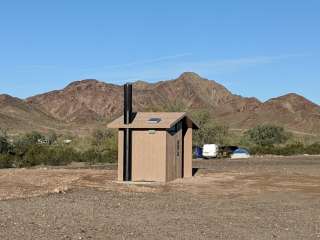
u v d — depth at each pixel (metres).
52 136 87.56
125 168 26.98
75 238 11.62
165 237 12.07
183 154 30.30
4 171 33.38
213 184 26.08
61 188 22.59
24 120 165.62
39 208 16.28
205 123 73.88
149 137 27.08
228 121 196.50
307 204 19.08
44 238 11.52
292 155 61.66
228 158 56.44
